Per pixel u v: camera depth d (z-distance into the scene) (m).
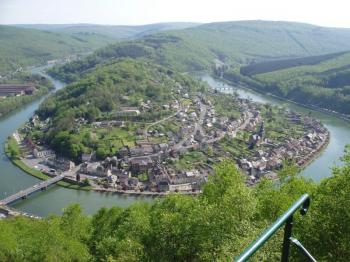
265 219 52.59
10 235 82.88
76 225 96.81
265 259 33.94
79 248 79.88
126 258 64.12
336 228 43.38
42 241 77.81
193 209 65.94
